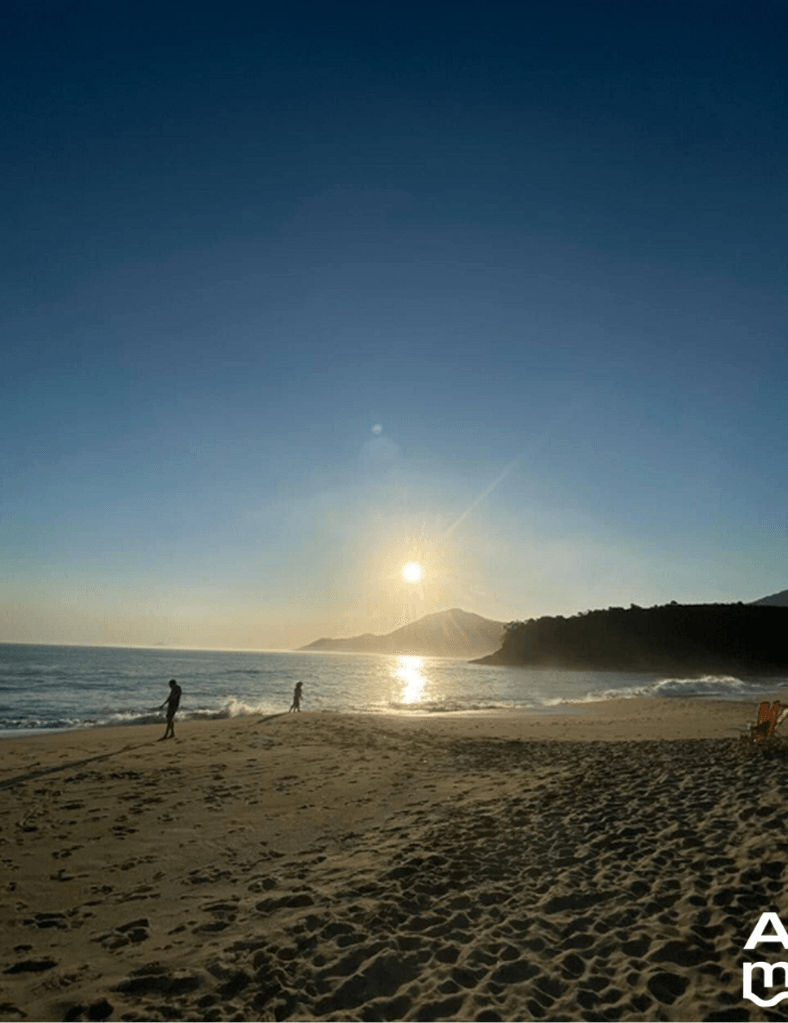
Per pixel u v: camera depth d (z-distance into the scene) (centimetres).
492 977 438
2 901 597
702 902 554
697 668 9894
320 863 706
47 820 884
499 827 817
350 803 1005
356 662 17338
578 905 568
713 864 637
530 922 532
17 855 732
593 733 2002
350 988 427
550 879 632
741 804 835
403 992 422
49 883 645
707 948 479
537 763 1354
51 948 496
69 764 1341
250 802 1003
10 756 1452
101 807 959
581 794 971
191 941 504
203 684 5456
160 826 857
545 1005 406
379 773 1273
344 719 2427
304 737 1850
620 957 470
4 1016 393
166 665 9194
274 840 800
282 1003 408
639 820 807
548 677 8375
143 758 1433
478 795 1039
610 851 703
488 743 1734
